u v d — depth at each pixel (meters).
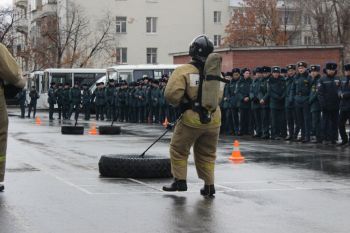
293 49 37.97
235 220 6.80
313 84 17.44
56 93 35.72
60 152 14.49
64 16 63.78
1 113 8.44
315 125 17.47
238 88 20.86
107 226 6.48
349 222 6.75
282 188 9.03
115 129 21.52
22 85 8.55
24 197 8.11
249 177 10.23
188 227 6.46
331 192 8.70
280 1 66.44
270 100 19.09
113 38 61.88
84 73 47.25
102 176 10.16
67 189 8.79
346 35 53.38
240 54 37.41
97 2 64.00
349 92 16.34
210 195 8.28
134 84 32.66
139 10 66.25
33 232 6.21
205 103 7.85
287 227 6.48
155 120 30.59
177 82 7.84
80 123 30.86
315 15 55.22
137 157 10.26
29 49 60.34
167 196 8.24
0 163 8.50
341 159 13.05
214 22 69.38
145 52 66.69
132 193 8.48
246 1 60.38
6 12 62.38
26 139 18.77
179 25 67.88
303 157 13.46
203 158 8.24
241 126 20.94
